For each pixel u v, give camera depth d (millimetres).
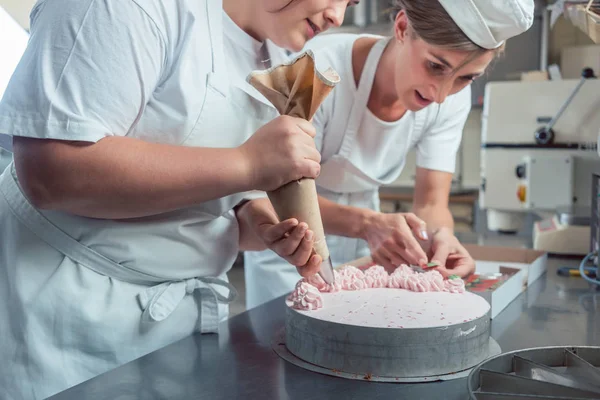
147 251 1021
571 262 1718
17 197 1016
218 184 852
